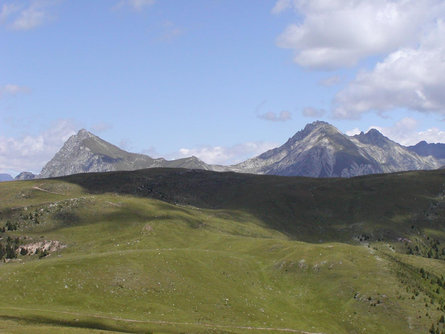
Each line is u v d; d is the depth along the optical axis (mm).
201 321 90750
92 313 86125
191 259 122562
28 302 87875
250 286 117125
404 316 101438
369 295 108688
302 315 104312
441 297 111688
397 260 133500
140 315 89438
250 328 90375
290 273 126250
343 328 99688
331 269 123250
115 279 102125
